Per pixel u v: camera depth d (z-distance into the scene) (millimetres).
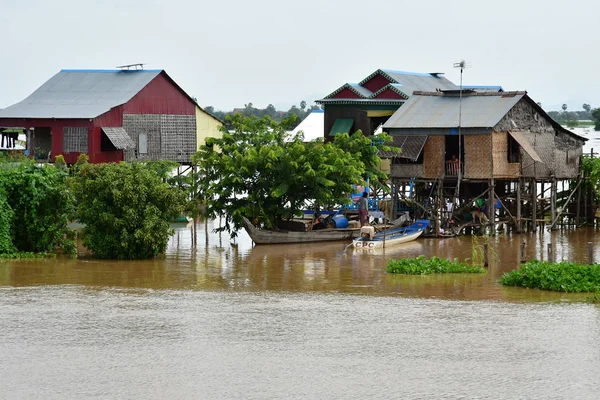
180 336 34594
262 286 45750
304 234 63781
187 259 55594
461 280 47312
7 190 54656
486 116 67812
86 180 54438
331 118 84750
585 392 28062
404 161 69750
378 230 65562
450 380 29141
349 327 36062
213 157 63688
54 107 83375
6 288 44500
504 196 72938
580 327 36094
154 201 55062
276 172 63281
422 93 73312
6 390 28281
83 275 48688
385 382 28922
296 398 27500
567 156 74750
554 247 61719
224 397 27609
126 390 28266
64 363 31031
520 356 31875
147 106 86812
